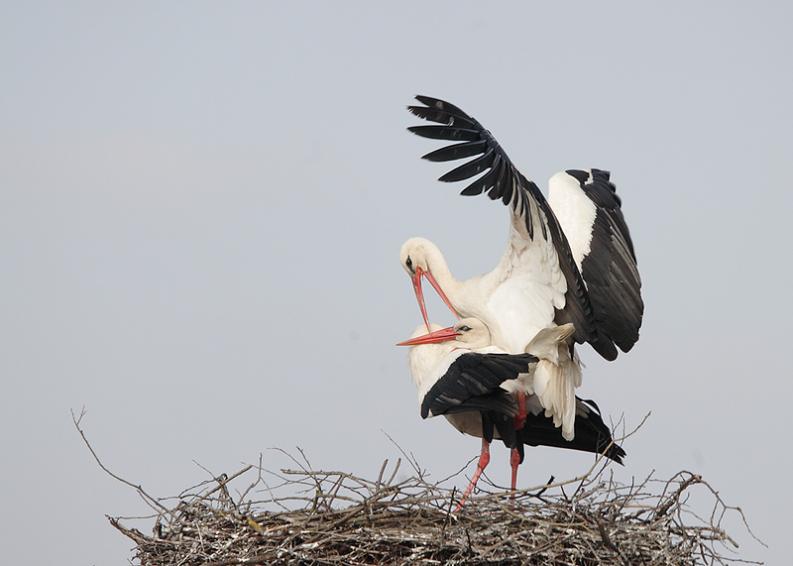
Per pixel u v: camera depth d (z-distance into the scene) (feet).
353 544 44.83
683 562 44.88
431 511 46.11
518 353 49.83
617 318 52.75
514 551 44.06
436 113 45.91
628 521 45.78
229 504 46.98
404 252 55.57
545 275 49.80
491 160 45.65
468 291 51.44
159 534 47.01
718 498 44.98
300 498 46.42
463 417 53.21
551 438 53.42
